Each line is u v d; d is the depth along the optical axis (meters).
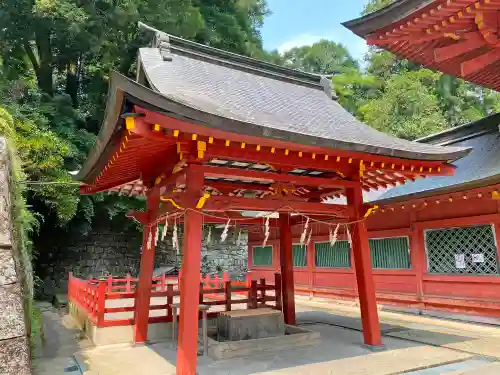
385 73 37.00
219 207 5.72
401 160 6.36
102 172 6.63
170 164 6.16
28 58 19.81
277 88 9.14
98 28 16.62
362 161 6.59
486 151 10.95
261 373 5.39
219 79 8.00
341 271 13.25
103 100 18.88
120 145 5.18
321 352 6.55
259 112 6.27
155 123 4.38
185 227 5.43
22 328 4.76
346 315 10.80
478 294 9.23
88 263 19.09
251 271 17.66
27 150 11.08
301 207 6.47
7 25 16.33
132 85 4.04
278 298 9.05
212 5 23.41
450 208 9.93
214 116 4.50
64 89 21.09
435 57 7.08
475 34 6.64
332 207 6.77
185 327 5.11
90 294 8.85
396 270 11.41
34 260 17.59
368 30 7.83
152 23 17.36
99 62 18.67
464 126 12.80
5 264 4.92
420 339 7.53
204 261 22.80
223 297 13.96
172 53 8.30
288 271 8.95
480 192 7.79
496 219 8.83
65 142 14.48
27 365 4.65
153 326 8.00
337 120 7.92
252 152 5.74
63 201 12.77
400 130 22.88
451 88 29.14
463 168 10.77
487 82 9.77
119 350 7.05
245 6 25.45
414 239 10.90
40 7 14.43
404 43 8.15
